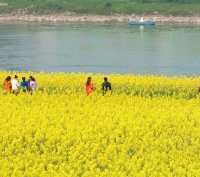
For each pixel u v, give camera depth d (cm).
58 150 3703
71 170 3281
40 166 3369
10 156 3550
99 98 5488
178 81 6981
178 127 4350
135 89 6322
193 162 3525
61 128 4212
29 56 15388
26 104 5153
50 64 13912
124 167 3416
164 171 3288
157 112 4812
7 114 4556
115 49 18025
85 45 19288
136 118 4562
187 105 5278
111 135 4028
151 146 3828
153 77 7350
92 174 3259
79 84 6488
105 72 12662
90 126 4259
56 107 4966
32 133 4144
